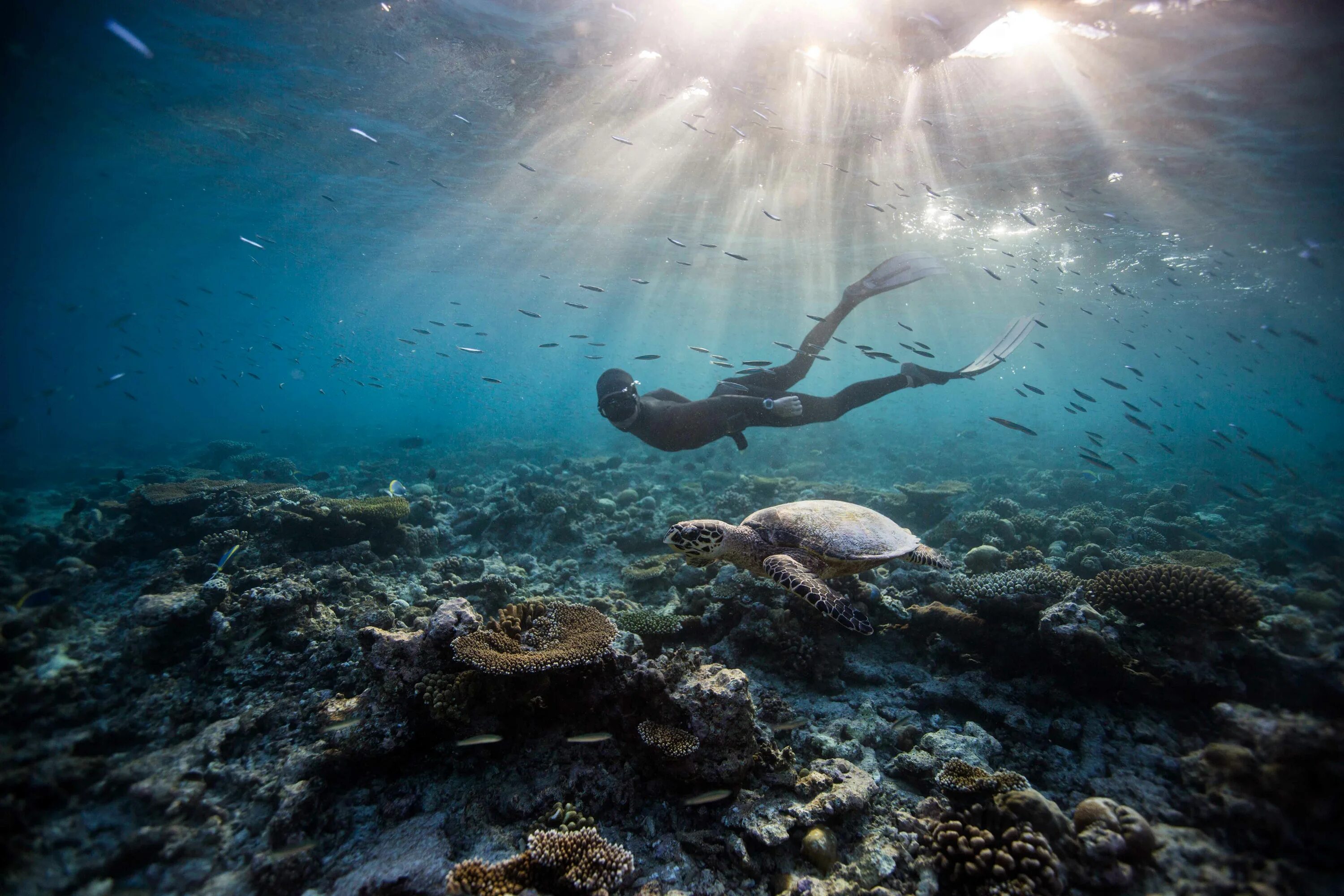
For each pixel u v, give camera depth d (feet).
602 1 9.65
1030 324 9.02
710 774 3.76
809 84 11.18
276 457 21.15
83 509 9.37
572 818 3.57
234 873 3.36
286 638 5.48
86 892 3.22
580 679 4.23
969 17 8.81
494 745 4.12
